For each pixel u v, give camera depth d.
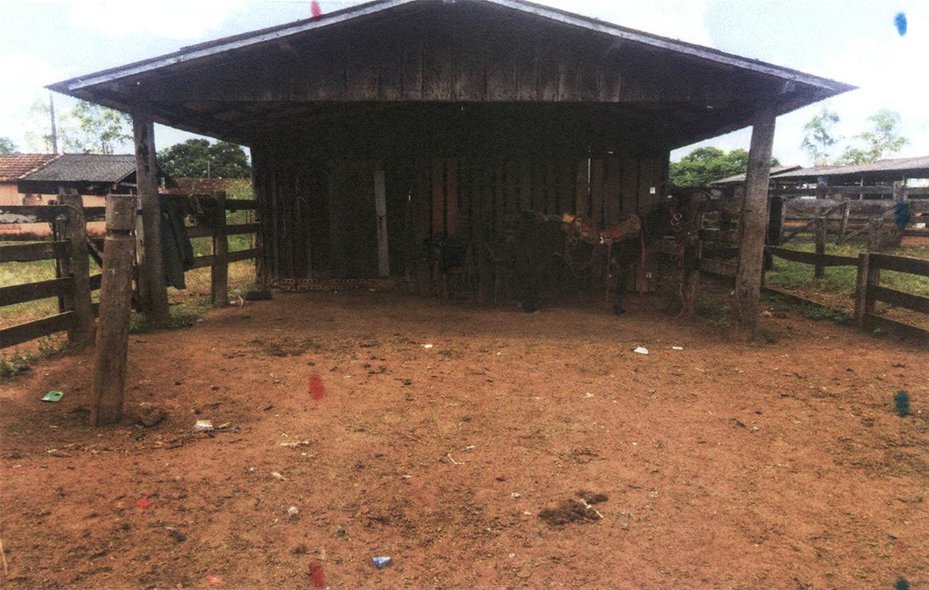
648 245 9.12
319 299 10.53
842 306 9.41
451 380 5.70
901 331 7.41
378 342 7.20
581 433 4.46
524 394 5.32
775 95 6.92
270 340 7.18
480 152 11.71
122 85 6.69
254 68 7.10
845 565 2.89
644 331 7.96
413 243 11.48
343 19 6.49
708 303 10.01
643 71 7.12
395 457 3.99
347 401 5.06
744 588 2.71
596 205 10.91
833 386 5.62
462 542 3.05
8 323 7.79
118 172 28.16
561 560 2.92
